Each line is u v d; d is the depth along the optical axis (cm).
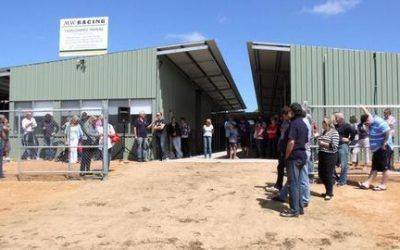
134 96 2070
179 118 2500
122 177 1442
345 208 998
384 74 1936
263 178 1365
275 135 2053
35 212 1010
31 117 1586
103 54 2114
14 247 762
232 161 1820
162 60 2156
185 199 1095
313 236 808
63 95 2148
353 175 1376
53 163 1497
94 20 2188
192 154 2795
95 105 2116
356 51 1947
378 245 767
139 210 1001
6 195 1208
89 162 1434
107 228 863
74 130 1441
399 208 999
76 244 773
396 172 1361
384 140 1157
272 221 896
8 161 1916
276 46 1964
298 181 928
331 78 1941
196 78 2792
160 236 808
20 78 2202
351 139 1241
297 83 1945
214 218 921
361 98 1931
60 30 2202
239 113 4331
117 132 2064
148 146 1989
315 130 1298
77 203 1089
